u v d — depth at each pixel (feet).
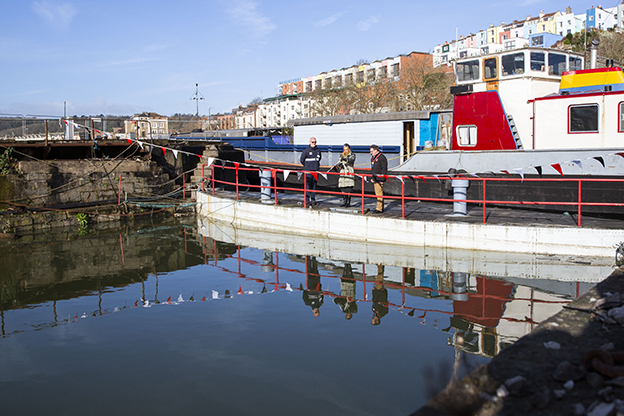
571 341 13.75
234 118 385.70
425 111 50.47
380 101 160.35
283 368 17.04
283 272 31.37
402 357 17.60
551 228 30.86
